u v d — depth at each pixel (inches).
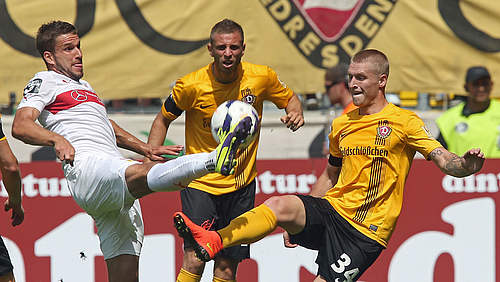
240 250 719.1
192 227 542.0
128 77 915.4
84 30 908.0
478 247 898.1
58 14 907.4
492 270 896.9
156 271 893.8
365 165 604.4
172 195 896.3
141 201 892.0
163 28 914.1
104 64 911.7
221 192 711.1
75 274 890.7
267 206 593.9
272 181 893.2
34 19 905.5
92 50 909.2
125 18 911.7
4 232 885.8
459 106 932.6
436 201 900.0
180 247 896.9
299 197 615.5
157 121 733.9
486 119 916.0
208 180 711.7
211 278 888.3
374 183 602.9
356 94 607.8
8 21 903.1
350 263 605.6
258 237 583.8
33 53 908.6
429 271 899.4
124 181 556.4
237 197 719.1
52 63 624.7
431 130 948.6
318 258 628.7
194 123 716.0
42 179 888.3
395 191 604.4
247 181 717.9
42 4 904.3
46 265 888.9
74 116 603.8
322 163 896.3
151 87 917.8
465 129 919.7
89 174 575.2
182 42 917.2
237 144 503.2
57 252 890.1
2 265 641.6
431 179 900.6
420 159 900.0
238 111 517.7
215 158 498.3
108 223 630.5
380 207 604.1
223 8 915.4
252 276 892.6
